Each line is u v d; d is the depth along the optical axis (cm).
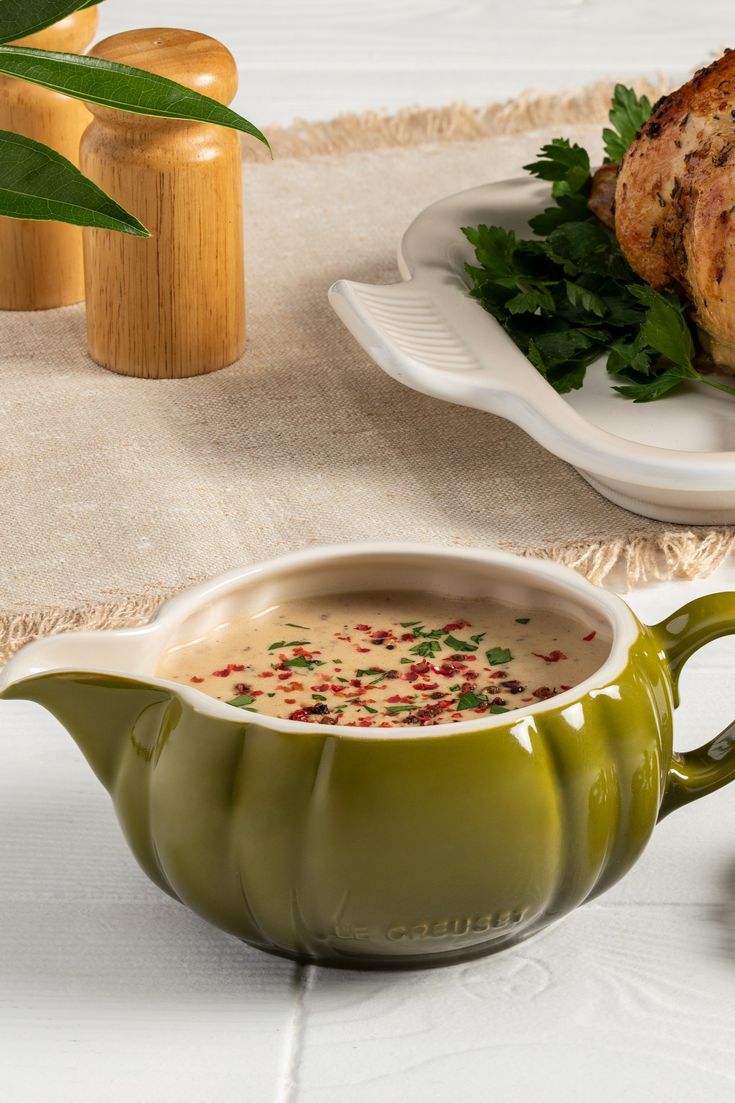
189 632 97
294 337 152
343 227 175
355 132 198
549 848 92
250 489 129
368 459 132
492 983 95
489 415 137
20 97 151
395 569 99
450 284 141
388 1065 92
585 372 134
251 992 95
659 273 137
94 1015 94
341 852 91
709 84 133
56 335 154
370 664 96
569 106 205
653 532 123
